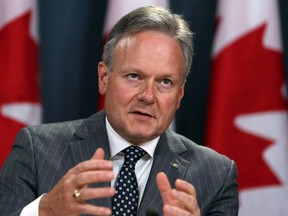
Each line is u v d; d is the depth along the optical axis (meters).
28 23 5.06
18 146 3.70
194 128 5.20
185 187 3.02
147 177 3.60
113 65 3.44
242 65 5.09
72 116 5.12
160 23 3.42
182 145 3.82
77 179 2.86
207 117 5.14
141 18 3.42
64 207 2.90
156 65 3.35
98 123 3.75
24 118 5.04
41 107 5.07
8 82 5.02
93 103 5.15
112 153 3.59
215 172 3.78
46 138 3.69
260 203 5.10
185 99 5.18
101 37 5.12
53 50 5.07
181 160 3.74
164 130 3.49
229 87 5.08
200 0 5.13
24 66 5.04
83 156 3.61
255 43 5.11
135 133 3.41
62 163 3.59
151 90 3.36
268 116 5.07
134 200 3.48
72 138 3.70
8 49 5.03
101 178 2.83
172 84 3.43
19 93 5.03
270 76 5.09
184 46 3.49
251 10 5.11
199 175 3.72
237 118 5.08
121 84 3.39
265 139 5.08
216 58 5.12
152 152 3.62
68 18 5.08
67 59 5.09
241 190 5.11
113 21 5.08
